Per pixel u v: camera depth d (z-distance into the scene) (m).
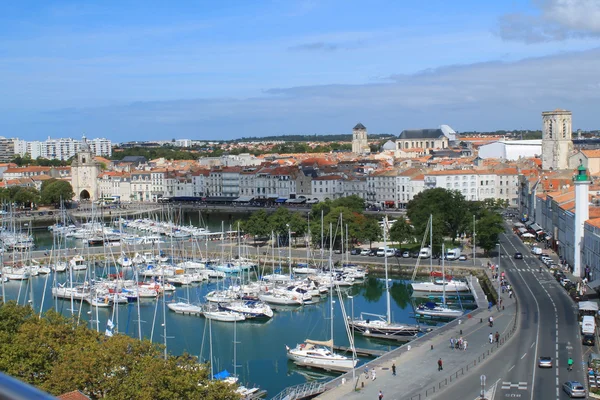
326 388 130.62
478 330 165.75
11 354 107.94
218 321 199.00
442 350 149.88
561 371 130.38
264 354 169.25
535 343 150.50
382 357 147.62
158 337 183.38
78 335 120.19
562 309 183.50
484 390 118.75
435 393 121.62
